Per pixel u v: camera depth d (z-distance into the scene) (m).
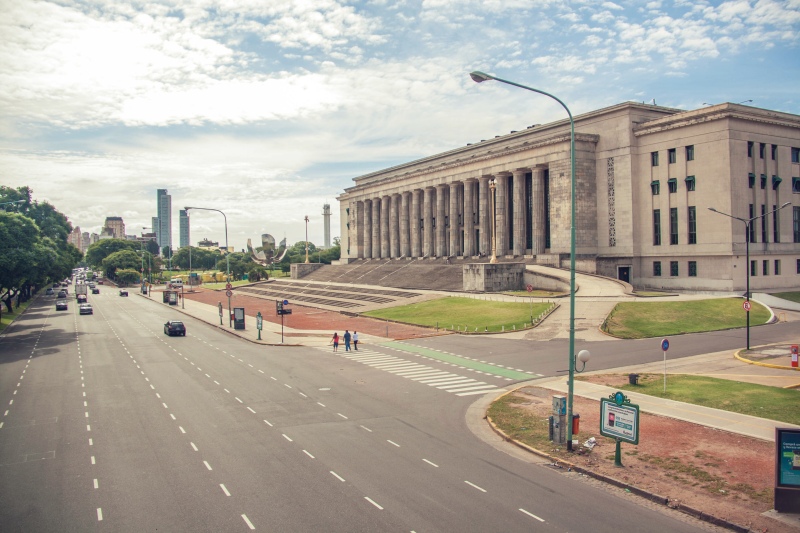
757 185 82.88
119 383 40.25
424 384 38.78
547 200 105.06
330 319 82.69
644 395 33.34
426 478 21.73
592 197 97.56
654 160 90.38
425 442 26.22
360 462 23.55
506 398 33.91
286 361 48.94
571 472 22.48
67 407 33.56
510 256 108.88
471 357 48.69
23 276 79.44
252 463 23.59
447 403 33.62
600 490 20.64
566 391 35.25
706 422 27.81
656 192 90.00
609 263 90.94
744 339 52.47
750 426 27.03
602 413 23.52
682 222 85.94
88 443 26.67
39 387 39.31
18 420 30.91
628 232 92.56
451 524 17.83
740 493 19.78
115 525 18.19
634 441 22.08
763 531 17.08
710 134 82.38
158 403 34.19
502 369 43.25
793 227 87.38
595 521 18.05
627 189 92.69
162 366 47.03
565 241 97.25
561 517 18.33
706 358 44.53
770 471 21.67
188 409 32.62
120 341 63.66
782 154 86.19
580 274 89.62
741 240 80.56
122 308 112.44
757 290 82.56
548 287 87.00
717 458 23.11
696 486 20.45
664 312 63.44
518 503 19.44
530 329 60.47
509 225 113.94
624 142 93.12
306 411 31.91
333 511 18.86
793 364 39.81
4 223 75.31
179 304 119.50
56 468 23.44
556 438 25.47
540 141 101.69
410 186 137.88
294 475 22.16
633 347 49.91
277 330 71.31
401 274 121.75
